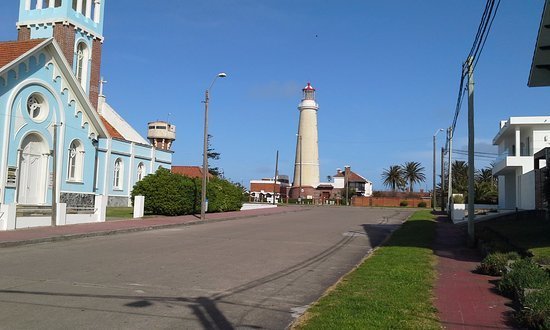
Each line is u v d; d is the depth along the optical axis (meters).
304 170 82.00
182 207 32.72
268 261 13.64
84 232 19.56
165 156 48.47
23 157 27.30
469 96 17.84
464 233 22.92
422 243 18.12
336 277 11.37
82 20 35.72
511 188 39.25
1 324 6.54
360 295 8.40
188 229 24.45
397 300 8.00
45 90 28.39
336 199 82.25
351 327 6.30
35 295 8.34
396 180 107.06
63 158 29.61
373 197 78.31
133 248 15.77
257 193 96.94
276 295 9.09
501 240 15.40
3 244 15.48
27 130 27.14
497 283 9.67
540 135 34.50
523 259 10.60
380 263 12.55
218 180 41.22
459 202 34.09
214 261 13.27
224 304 8.18
